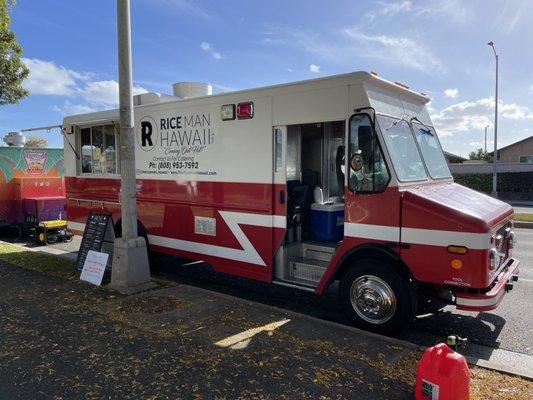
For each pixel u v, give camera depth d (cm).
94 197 838
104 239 773
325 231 604
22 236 1227
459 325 540
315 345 441
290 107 555
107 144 813
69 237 1130
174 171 704
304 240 617
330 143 635
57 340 451
